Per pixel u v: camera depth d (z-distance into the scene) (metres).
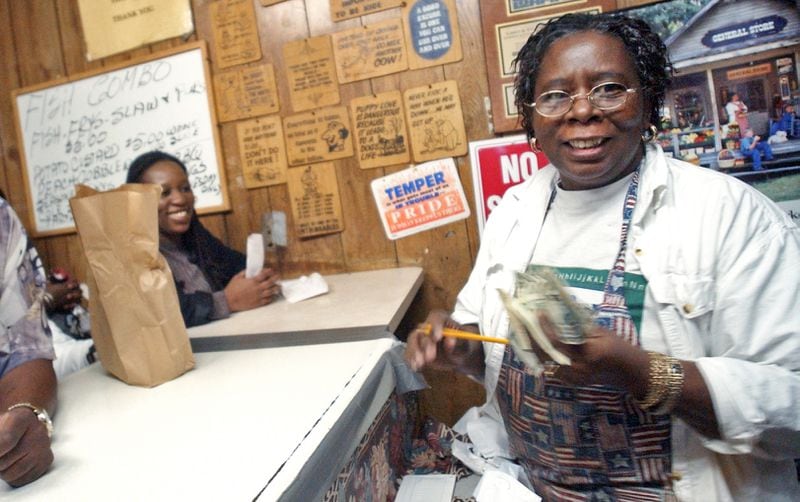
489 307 0.94
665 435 0.77
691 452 0.76
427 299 1.59
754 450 0.74
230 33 1.61
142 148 1.71
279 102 1.60
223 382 0.88
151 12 1.65
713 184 0.78
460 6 1.46
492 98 1.46
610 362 0.65
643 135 0.86
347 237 1.62
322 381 0.83
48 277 1.59
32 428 0.64
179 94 1.66
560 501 0.87
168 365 0.91
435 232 1.56
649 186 0.80
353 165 1.58
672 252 0.76
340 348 0.98
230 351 1.05
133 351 0.90
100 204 0.87
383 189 1.57
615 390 0.77
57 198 1.82
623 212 0.82
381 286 1.39
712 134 1.34
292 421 0.70
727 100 1.33
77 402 0.87
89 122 1.74
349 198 1.60
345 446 0.72
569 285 0.83
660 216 0.79
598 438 0.80
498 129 1.46
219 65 1.63
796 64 1.27
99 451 0.69
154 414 0.79
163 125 1.68
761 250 0.72
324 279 1.56
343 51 1.54
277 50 1.59
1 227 0.83
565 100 0.78
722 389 0.67
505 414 0.93
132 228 0.88
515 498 0.87
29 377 0.79
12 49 1.78
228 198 1.67
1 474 0.61
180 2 1.63
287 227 1.65
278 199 1.65
